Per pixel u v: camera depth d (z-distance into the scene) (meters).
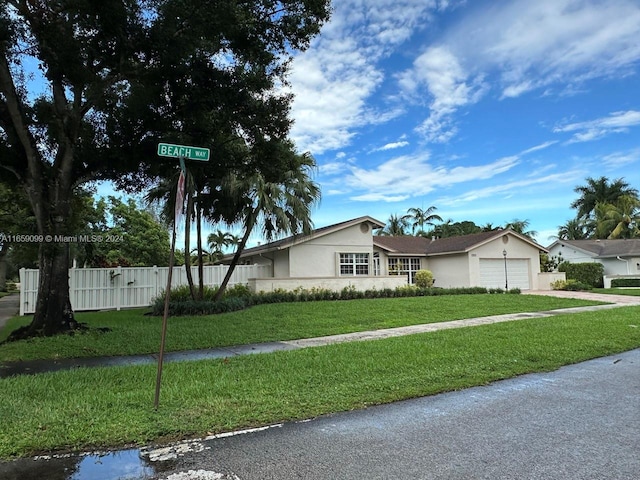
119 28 8.93
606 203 47.47
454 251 27.09
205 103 10.60
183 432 4.50
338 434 4.51
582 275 31.38
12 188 14.02
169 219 17.14
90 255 26.28
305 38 10.85
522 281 28.34
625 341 9.88
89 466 3.80
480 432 4.58
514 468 3.73
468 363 7.62
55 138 10.95
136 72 10.22
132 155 10.98
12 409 5.14
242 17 9.61
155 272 18.98
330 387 6.13
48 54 9.17
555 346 9.10
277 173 12.76
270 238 17.73
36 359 8.67
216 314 14.54
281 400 5.52
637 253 34.25
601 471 3.67
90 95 10.09
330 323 13.02
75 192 14.47
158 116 10.78
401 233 48.28
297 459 3.92
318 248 22.81
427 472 3.66
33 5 9.07
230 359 8.11
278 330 11.83
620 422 4.87
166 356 8.86
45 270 11.02
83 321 13.27
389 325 12.84
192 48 9.46
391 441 4.33
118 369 7.34
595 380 6.77
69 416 4.89
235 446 4.20
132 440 4.30
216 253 40.00
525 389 6.25
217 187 16.30
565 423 4.84
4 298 33.47
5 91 10.02
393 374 6.87
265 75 11.05
